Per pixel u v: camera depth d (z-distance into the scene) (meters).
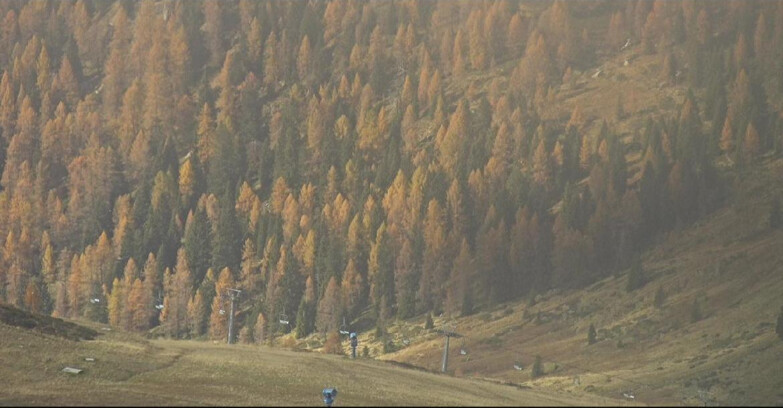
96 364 183.75
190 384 174.38
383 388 179.12
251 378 180.75
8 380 169.38
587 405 181.12
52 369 178.12
